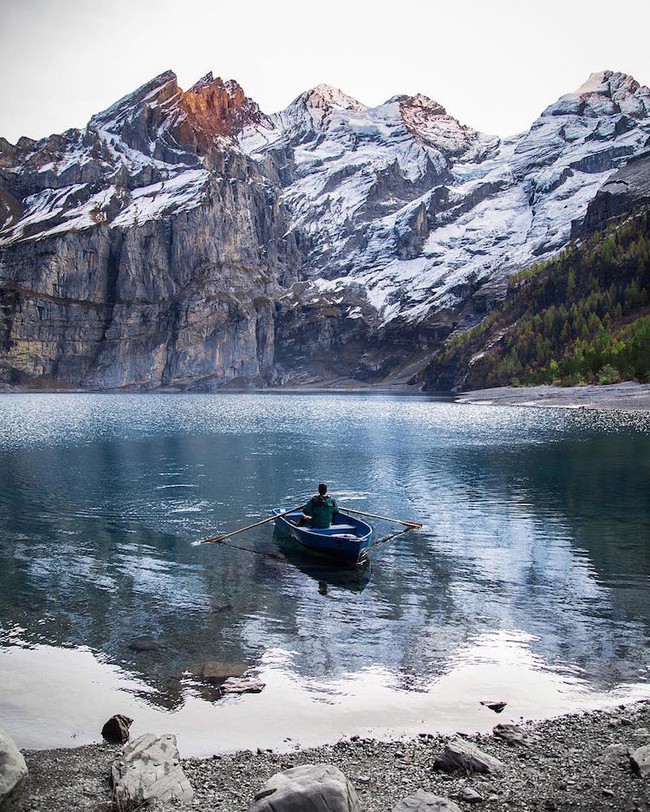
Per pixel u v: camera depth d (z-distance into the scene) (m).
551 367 166.75
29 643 15.44
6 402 186.50
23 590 19.81
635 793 8.88
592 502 33.53
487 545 25.05
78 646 15.25
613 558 22.94
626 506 32.41
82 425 93.88
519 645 15.05
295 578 21.05
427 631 16.09
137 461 52.38
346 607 18.02
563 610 17.56
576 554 23.53
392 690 12.84
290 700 12.45
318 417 110.31
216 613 17.59
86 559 23.66
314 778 8.55
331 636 15.76
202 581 20.75
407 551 24.30
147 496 37.03
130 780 9.37
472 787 9.27
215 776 9.82
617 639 15.41
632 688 12.81
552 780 9.41
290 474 45.09
